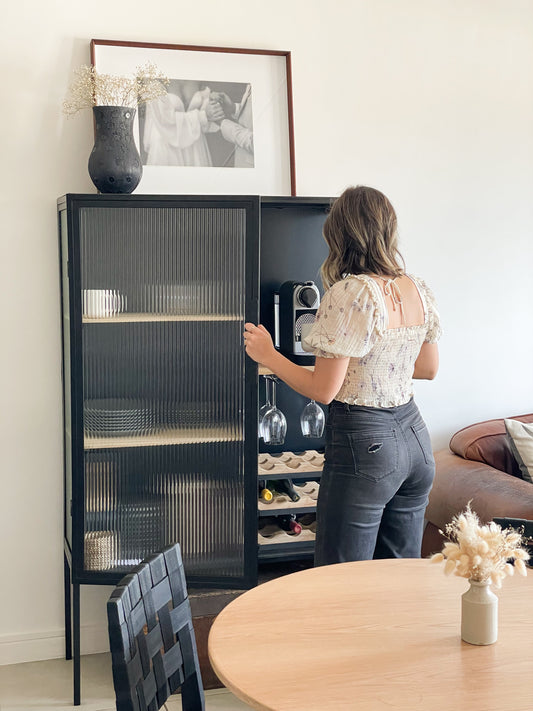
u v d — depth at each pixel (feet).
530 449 10.90
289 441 10.78
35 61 9.84
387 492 7.55
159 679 5.08
